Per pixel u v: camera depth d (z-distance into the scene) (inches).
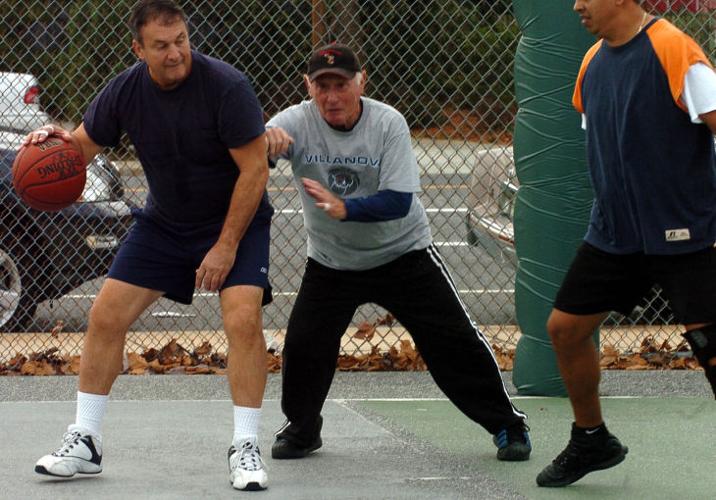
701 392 854.5
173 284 625.9
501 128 1225.4
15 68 1152.2
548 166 820.6
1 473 631.2
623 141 536.7
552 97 814.5
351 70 605.9
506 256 1024.9
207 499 581.9
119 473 633.0
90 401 621.3
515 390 864.9
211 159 602.5
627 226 551.8
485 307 1139.9
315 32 1067.9
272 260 1378.0
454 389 666.8
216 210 617.0
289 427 668.7
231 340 605.0
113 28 1145.4
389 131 618.2
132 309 621.3
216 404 816.3
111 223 1025.5
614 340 1008.2
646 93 529.7
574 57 807.7
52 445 697.0
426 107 1210.6
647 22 534.9
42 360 941.2
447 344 658.8
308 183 594.2
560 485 604.1
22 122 1042.1
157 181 610.9
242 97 591.2
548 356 839.7
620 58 537.3
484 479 624.7
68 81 1155.9
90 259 1025.5
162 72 578.9
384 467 650.2
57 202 617.0
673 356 952.3
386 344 1009.5
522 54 825.5
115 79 608.7
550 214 823.1
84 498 582.2
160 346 1011.9
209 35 1125.1
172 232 621.6
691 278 537.3
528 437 673.6
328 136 624.7
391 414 788.0
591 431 597.3
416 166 623.8
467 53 1177.4
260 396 608.7
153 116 596.4
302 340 655.1
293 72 1138.0
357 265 648.4
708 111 516.7
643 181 536.4
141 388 862.5
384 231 639.8
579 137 814.5
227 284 607.8
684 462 660.1
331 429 745.0
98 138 617.9
